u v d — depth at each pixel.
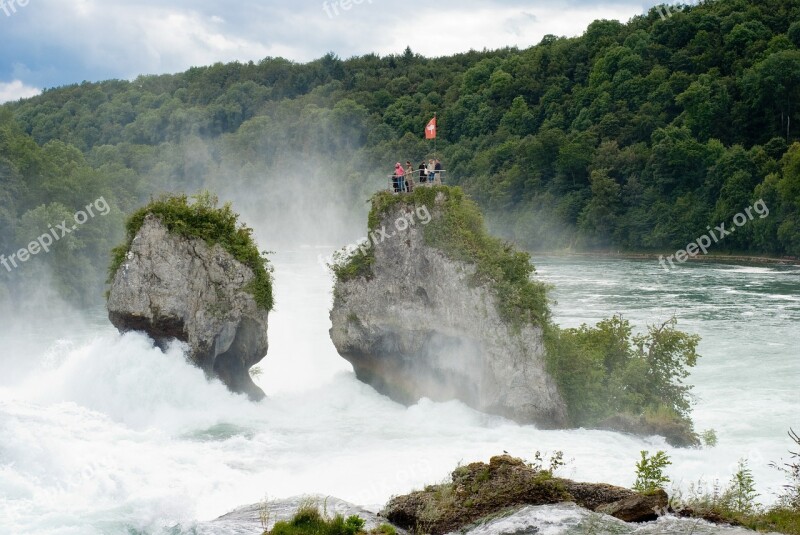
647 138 173.38
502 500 22.62
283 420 41.56
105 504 29.06
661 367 45.41
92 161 194.88
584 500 22.53
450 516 22.59
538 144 175.62
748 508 24.50
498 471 23.61
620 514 21.56
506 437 39.38
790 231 133.75
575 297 92.94
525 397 41.19
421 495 23.98
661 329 47.03
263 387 49.06
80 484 31.06
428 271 43.91
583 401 42.00
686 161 158.25
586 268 131.00
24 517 27.41
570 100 196.50
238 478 33.00
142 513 28.23
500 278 42.22
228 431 39.47
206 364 43.28
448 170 190.75
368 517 23.89
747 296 93.12
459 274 42.81
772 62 163.00
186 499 30.06
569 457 36.75
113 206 111.75
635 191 162.00
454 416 42.03
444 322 43.19
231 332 43.81
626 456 37.22
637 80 183.50
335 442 38.31
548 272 123.94
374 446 37.81
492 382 41.84
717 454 38.94
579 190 172.12
